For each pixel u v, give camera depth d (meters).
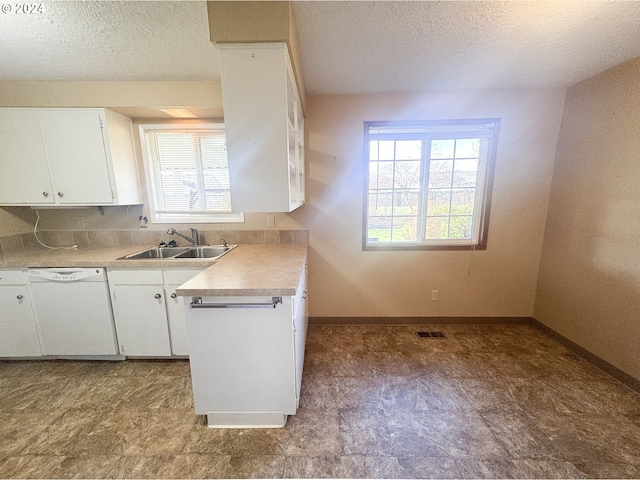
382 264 2.67
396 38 1.50
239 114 1.34
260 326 1.46
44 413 1.65
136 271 2.04
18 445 1.44
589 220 2.10
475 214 2.60
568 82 2.18
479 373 2.00
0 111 2.05
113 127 2.18
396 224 2.67
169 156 2.52
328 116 2.43
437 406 1.69
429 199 2.61
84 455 1.38
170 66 1.83
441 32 1.45
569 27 1.41
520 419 1.59
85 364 2.16
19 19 1.28
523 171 2.45
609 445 1.42
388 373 2.01
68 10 1.22
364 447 1.42
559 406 1.68
